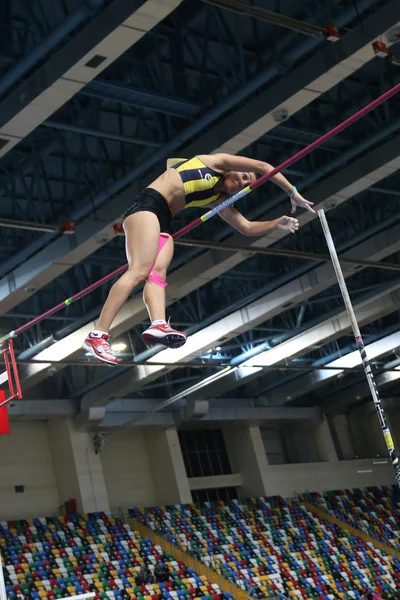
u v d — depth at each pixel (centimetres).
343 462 4550
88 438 3541
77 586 3116
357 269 2592
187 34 1761
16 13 1580
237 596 3412
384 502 4547
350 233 2638
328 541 4062
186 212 2361
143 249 576
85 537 3366
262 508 4053
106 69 1725
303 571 3772
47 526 3331
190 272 2406
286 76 1686
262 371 3428
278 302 2731
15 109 1549
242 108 1764
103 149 1977
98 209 2034
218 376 3222
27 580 3055
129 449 3847
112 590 3172
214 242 2230
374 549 4159
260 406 4150
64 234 2081
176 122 1906
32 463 3481
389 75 2019
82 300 2628
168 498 3822
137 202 595
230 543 3738
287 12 1741
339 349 3750
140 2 1335
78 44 1434
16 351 2862
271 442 4444
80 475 3469
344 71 1633
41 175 2067
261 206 2236
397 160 2020
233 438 4219
